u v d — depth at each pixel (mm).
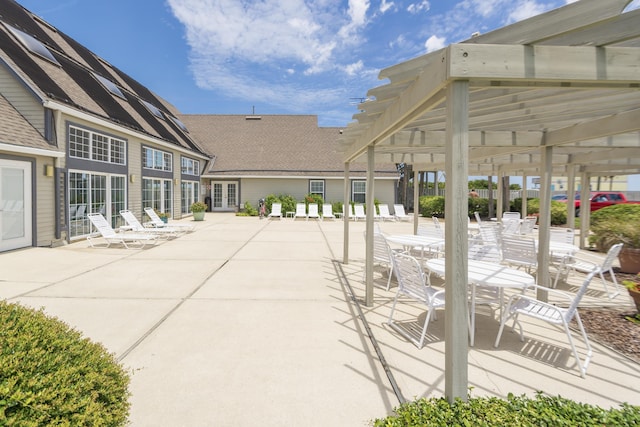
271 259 7168
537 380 2604
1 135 6629
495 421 1482
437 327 3609
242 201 20125
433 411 1597
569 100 2980
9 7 10055
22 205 7457
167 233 9938
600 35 1794
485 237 6793
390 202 20047
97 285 5059
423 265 5535
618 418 1516
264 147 21031
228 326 3566
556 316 2979
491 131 4559
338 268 6418
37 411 1169
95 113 9141
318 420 2115
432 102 2434
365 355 2973
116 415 1458
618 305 4363
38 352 1380
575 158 7242
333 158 20438
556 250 5266
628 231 6352
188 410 2199
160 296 4559
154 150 13469
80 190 9133
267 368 2729
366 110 3340
